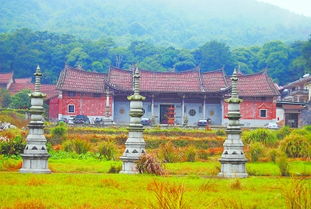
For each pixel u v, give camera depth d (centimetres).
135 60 17338
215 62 16638
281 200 2084
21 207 1853
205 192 2284
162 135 6819
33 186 2398
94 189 2339
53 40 17938
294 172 3375
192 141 5944
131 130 3247
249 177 3116
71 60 16325
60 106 10044
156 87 10362
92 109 10156
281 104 10656
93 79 10481
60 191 2245
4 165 3444
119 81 10431
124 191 2309
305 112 10738
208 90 10431
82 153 4641
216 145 5953
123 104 10344
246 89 10481
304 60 14888
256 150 4391
